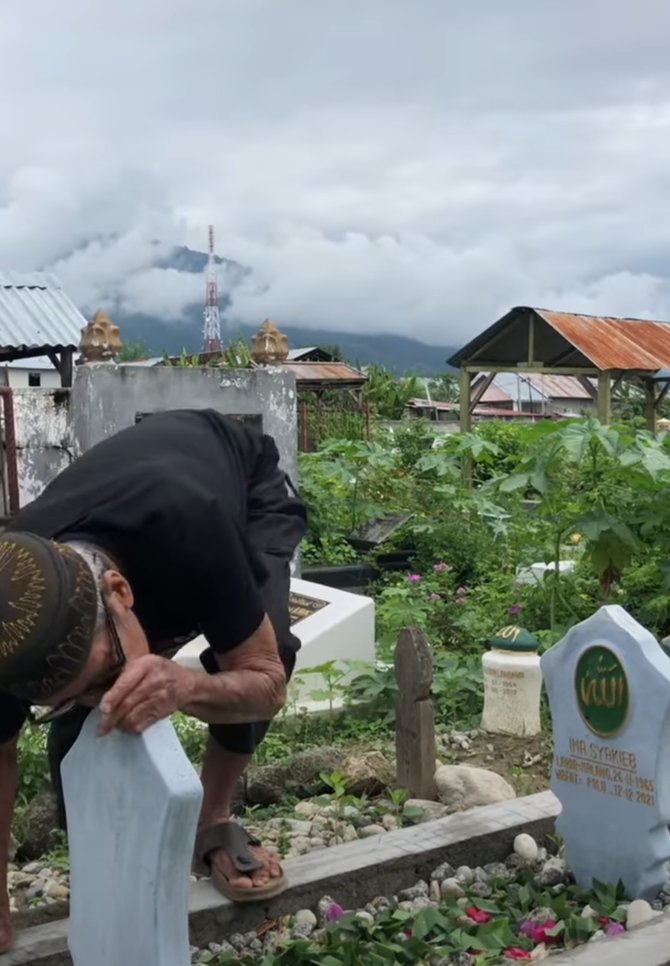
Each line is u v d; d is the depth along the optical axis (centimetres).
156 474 248
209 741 334
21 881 373
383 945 312
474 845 378
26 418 757
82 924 252
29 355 1367
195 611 253
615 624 351
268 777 450
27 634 206
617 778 352
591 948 290
